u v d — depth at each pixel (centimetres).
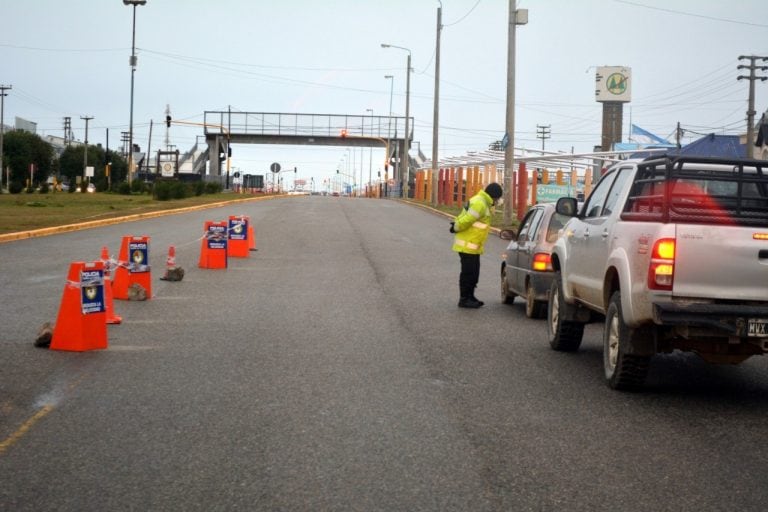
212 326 1256
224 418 762
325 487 587
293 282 1805
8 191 8238
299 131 8262
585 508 555
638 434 736
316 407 804
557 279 1152
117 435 707
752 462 661
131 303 1480
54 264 1967
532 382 938
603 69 8794
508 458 659
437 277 1947
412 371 975
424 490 583
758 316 798
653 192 970
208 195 6475
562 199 1108
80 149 12738
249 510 544
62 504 552
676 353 1155
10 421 747
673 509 555
